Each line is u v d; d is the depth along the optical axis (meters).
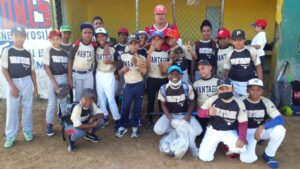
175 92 4.14
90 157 4.07
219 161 3.96
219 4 8.22
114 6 8.46
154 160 3.99
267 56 8.06
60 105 4.31
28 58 4.24
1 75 6.36
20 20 6.02
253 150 3.87
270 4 8.13
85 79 4.68
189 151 4.21
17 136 4.68
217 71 4.79
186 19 8.38
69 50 4.74
